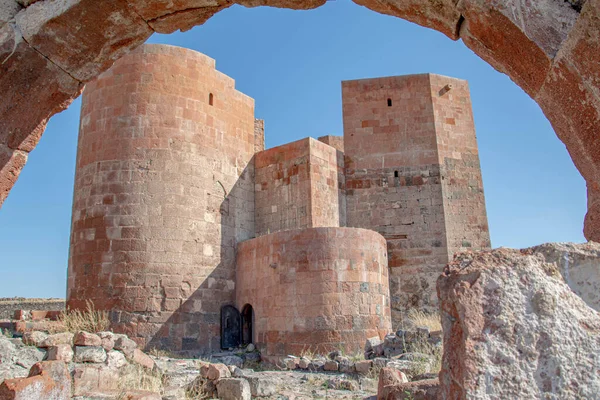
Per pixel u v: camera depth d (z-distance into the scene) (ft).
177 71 64.39
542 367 9.70
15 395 18.76
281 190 69.00
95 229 59.00
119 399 28.04
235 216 67.41
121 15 19.86
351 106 78.38
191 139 63.62
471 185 76.23
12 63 19.76
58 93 21.44
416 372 35.81
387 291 58.59
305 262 54.08
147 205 59.36
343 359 45.14
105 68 21.79
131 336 55.62
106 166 60.59
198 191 62.90
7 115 20.29
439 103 78.18
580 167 16.30
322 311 52.19
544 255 10.98
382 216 73.77
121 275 57.16
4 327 41.70
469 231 73.82
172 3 19.84
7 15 19.63
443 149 76.13
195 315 59.21
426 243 72.13
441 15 18.34
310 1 21.31
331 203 69.87
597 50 14.07
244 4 21.11
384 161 75.66
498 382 9.61
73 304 58.13
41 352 33.01
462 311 10.30
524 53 16.24
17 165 20.94
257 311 58.29
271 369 51.29
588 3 13.73
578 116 15.57
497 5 16.10
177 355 55.47
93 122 62.90
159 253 58.54
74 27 19.71
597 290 10.55
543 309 10.09
